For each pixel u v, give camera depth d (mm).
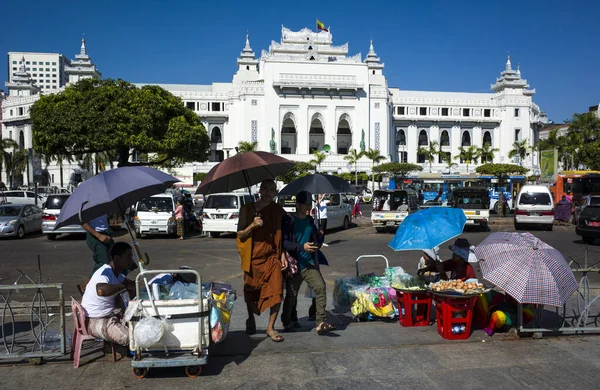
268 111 79312
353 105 80938
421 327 6402
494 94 95438
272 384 4570
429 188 42656
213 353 5406
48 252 14734
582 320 6590
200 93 83062
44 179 80438
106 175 5137
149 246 16266
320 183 7137
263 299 5602
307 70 80125
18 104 87438
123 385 4609
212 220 18359
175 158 29188
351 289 6992
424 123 88938
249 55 91000
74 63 85438
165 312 4801
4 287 5156
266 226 5590
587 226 15773
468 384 4523
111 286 5098
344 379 4664
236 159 5430
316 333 6152
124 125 24344
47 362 5266
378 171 63125
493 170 39125
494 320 5984
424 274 7254
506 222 25609
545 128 113062
